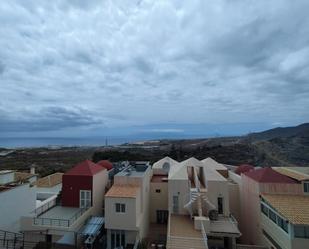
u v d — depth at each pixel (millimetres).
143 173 33062
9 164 86625
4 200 25625
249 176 31156
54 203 31531
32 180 40031
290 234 21438
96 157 84812
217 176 30812
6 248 24562
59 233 25109
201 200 29234
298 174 29656
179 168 32938
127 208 26562
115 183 29844
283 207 23766
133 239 26578
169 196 30625
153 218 36750
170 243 22984
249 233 31094
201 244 22750
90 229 26266
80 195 30594
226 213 29750
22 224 25875
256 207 28703
